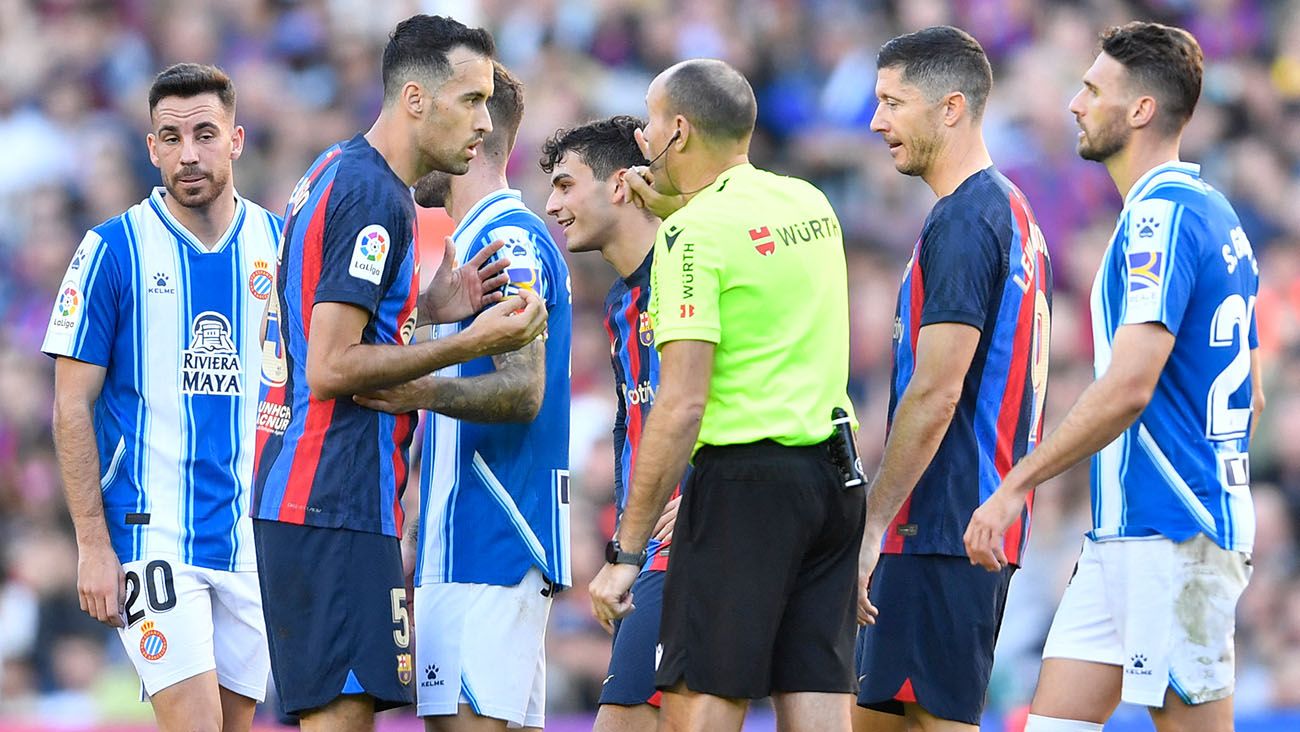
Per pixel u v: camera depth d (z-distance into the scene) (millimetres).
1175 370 17078
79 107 53406
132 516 19672
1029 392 18156
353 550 16906
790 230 16219
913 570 17969
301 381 17016
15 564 40781
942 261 17500
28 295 48562
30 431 44188
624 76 52312
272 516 17000
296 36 54125
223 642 20141
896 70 18156
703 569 15914
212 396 20016
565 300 19750
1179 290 16609
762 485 15844
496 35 53750
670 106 16719
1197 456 17000
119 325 19797
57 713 35938
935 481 17906
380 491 17109
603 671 34938
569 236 19859
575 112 50094
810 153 50094
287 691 17016
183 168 19734
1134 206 17078
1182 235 16766
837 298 16547
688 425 15633
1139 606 17062
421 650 19250
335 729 16953
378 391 17047
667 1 53094
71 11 55000
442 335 19266
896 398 18312
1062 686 17703
